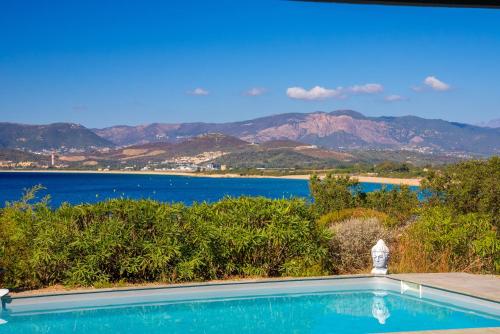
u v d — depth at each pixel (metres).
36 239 7.57
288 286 7.85
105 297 7.11
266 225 8.73
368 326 6.22
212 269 8.33
